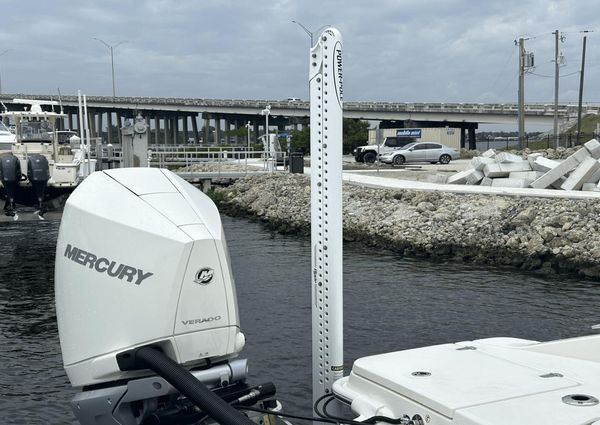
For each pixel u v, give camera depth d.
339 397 2.92
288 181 32.53
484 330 11.18
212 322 3.03
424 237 20.34
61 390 8.34
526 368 2.79
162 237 2.94
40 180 15.08
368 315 12.08
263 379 8.59
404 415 2.55
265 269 16.58
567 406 2.32
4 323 11.46
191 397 2.70
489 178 25.88
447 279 15.72
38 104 24.05
